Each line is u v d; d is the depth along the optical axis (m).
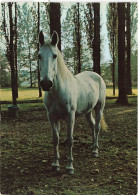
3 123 7.90
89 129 6.93
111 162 4.21
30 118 8.77
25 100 14.16
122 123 7.61
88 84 4.39
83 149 4.93
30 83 23.27
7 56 10.95
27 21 18.36
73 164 4.10
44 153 4.79
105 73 21.77
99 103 4.82
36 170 3.87
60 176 3.63
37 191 3.14
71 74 3.90
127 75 15.26
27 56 21.22
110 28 16.81
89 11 12.03
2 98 14.93
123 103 11.88
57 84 3.46
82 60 19.81
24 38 19.61
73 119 3.70
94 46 9.48
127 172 3.78
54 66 3.27
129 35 14.77
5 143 5.52
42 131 6.83
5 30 10.70
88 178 3.56
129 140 5.62
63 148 5.09
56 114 3.66
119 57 12.02
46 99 3.61
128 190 3.17
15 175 3.68
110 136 6.08
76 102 3.79
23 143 5.57
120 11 11.92
